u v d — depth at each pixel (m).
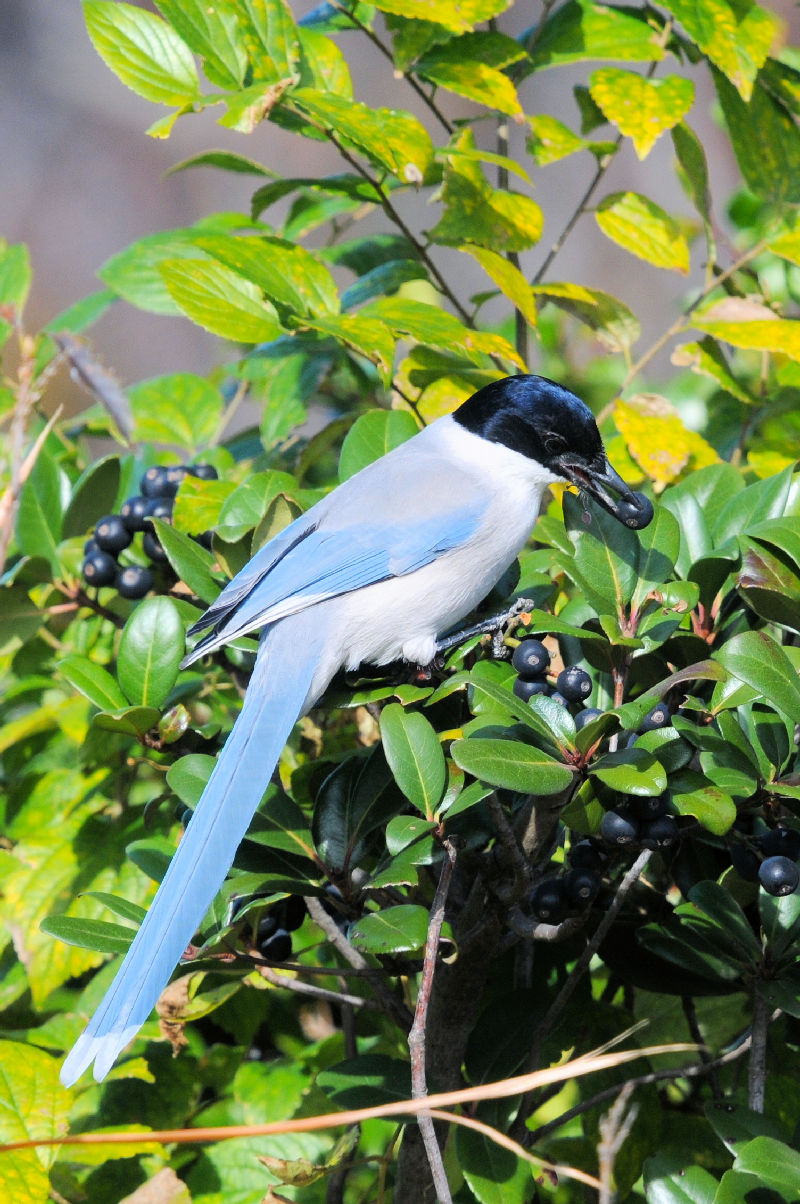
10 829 8.38
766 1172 5.40
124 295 9.93
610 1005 7.29
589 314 9.36
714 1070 6.67
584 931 6.87
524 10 20.75
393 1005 6.51
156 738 6.54
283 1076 7.71
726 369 9.25
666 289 20.17
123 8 8.39
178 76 8.34
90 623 8.97
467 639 7.04
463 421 7.80
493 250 8.59
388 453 7.83
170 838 8.13
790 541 5.92
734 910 6.11
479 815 6.15
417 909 5.62
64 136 24.23
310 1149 7.50
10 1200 6.15
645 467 8.56
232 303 8.26
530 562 7.71
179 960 5.90
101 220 24.20
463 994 6.43
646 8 9.48
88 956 7.81
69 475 9.16
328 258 9.95
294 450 9.61
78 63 24.31
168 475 7.94
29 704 9.36
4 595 7.55
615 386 11.72
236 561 7.21
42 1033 7.59
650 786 5.13
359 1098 6.36
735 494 7.06
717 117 11.52
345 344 9.03
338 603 7.17
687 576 6.51
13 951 8.43
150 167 24.28
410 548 7.18
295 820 6.38
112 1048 5.65
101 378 9.29
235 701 8.58
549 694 6.18
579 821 5.50
